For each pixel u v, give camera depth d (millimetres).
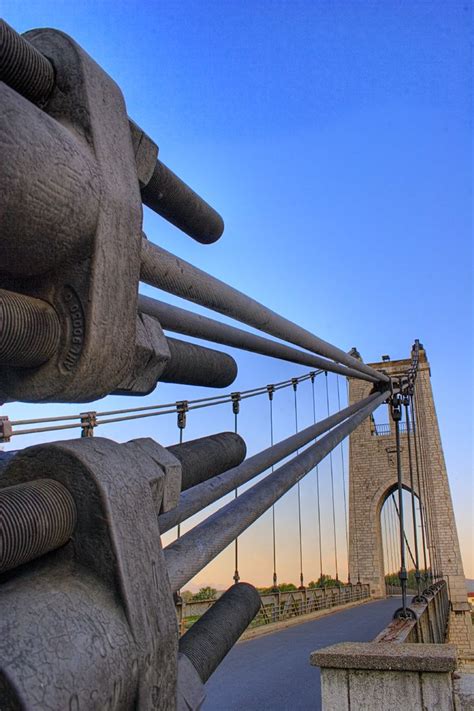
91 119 720
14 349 683
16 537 570
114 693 569
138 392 982
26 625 534
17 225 613
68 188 644
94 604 603
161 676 649
